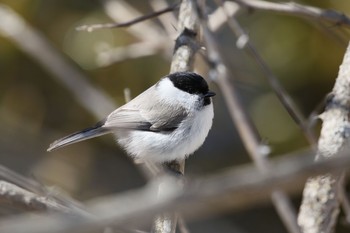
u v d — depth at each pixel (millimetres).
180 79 8367
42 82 13016
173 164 8531
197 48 7883
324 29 8766
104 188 12945
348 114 6430
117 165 13367
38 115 13172
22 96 13055
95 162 13211
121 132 8797
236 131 12977
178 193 2662
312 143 7141
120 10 11266
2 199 5250
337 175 6199
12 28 11367
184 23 7910
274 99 11695
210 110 8742
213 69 8031
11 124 13078
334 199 6305
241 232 12125
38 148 13039
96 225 2611
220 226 12227
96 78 12500
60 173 12906
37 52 11406
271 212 12547
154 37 10734
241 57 12016
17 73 12922
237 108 7996
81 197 12711
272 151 11625
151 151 8531
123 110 8781
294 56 11711
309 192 6395
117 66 12445
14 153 12891
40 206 5219
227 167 12766
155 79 12438
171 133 8492
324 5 11398
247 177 2643
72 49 12328
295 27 11648
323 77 11758
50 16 12523
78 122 13133
